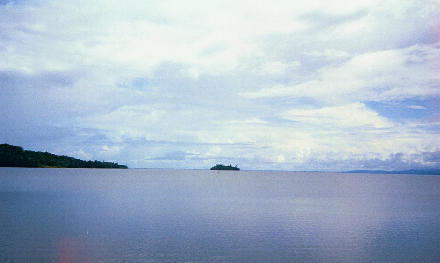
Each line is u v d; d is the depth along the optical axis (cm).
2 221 3812
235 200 7238
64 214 4444
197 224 3881
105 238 3031
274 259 2505
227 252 2656
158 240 3008
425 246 2923
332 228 3753
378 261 2483
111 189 10262
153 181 18675
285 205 6259
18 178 15438
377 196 9206
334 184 18962
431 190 13362
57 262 2295
